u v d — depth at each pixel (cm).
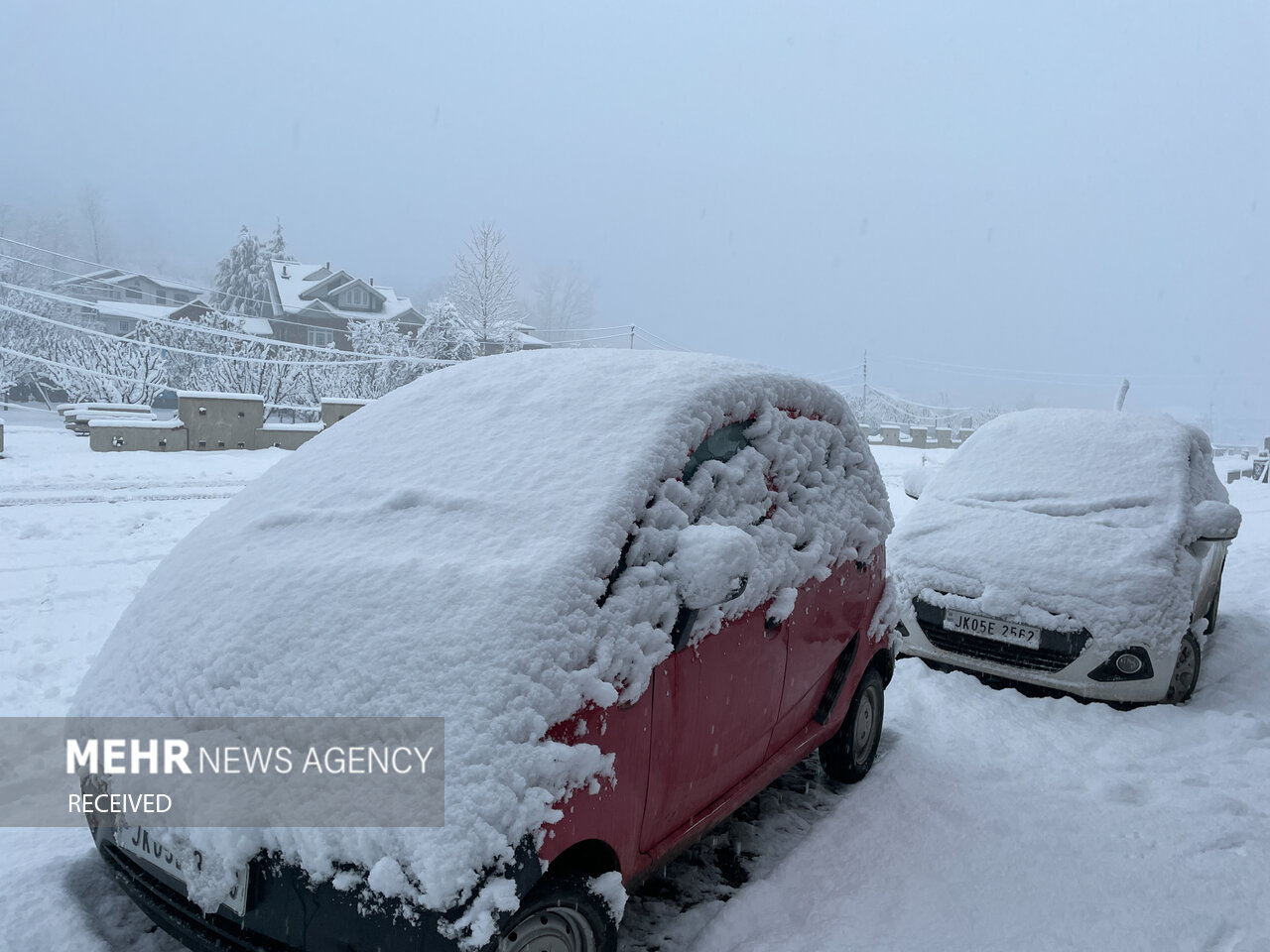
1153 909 316
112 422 1917
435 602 242
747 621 308
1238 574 939
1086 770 435
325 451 342
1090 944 296
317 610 250
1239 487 2247
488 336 5097
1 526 956
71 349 3166
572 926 232
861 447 417
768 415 338
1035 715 502
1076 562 539
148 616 281
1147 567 528
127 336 3309
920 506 638
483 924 198
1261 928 309
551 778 221
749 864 345
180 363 3438
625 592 256
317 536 286
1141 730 482
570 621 238
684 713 275
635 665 249
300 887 213
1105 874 339
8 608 661
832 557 367
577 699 232
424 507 283
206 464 1709
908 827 368
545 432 303
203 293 8044
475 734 214
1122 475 607
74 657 561
